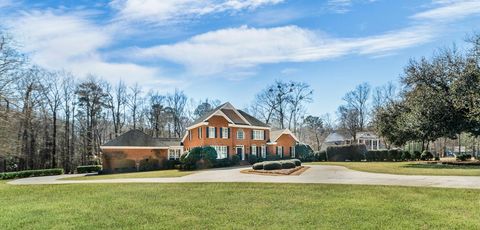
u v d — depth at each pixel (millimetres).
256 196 13484
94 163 52625
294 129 69125
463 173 19703
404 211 10203
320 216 9938
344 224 9031
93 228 9234
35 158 49938
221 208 11430
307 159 43938
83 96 54656
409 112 32500
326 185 15695
